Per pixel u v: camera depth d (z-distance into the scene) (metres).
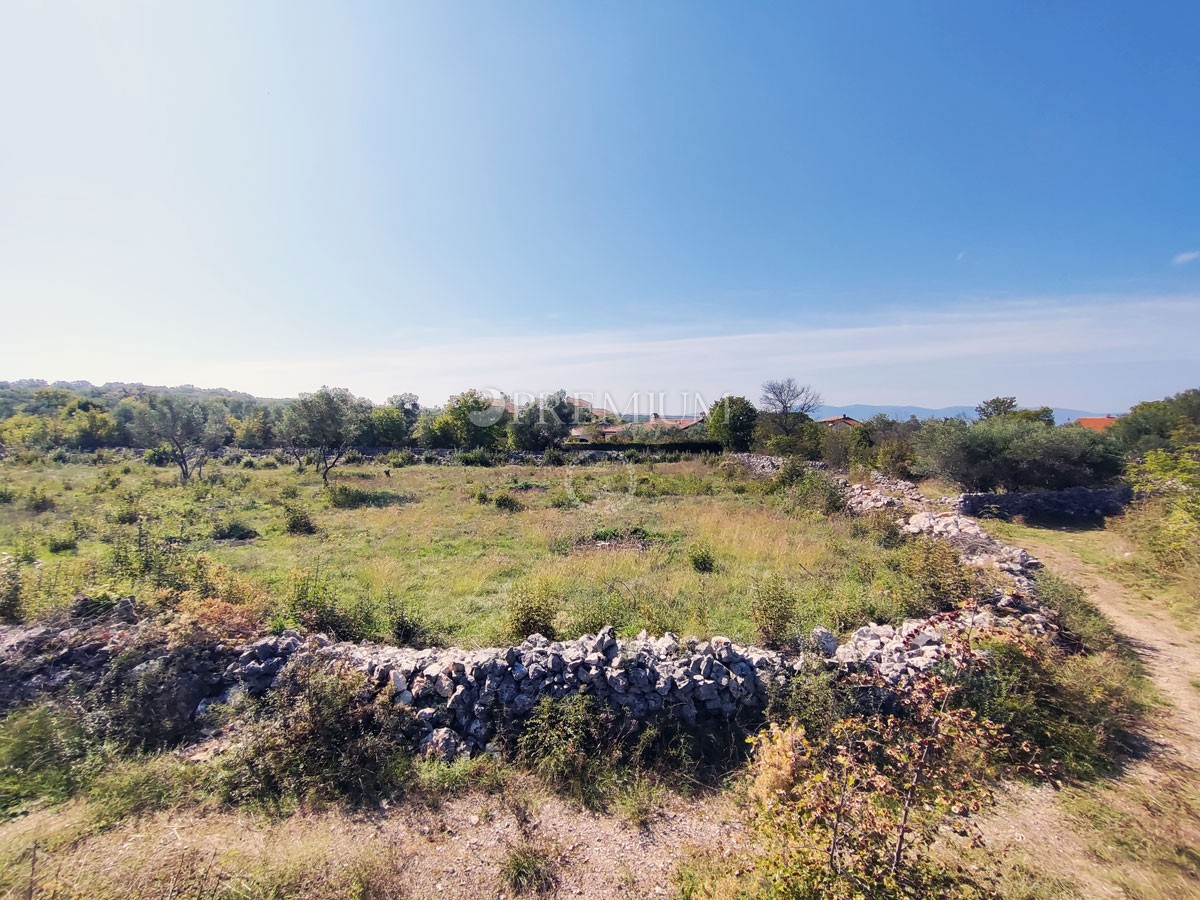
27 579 7.05
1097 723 4.72
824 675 4.91
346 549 11.73
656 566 9.96
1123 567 9.62
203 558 7.97
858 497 15.23
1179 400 22.89
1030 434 16.69
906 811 2.96
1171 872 3.41
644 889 3.42
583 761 4.42
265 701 4.93
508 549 11.70
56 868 3.40
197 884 3.26
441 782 4.32
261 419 44.19
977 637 4.38
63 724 4.63
